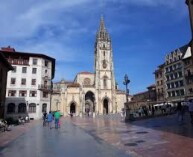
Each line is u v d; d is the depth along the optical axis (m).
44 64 73.12
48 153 11.62
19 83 67.38
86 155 10.80
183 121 25.27
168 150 10.87
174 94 81.19
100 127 28.03
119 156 10.25
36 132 24.14
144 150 11.31
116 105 109.50
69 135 20.14
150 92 102.06
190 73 73.75
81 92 104.88
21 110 66.00
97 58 113.62
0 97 43.12
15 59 68.56
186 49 77.50
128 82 41.34
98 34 118.31
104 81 111.38
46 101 71.75
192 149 10.69
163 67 88.62
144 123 29.41
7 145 14.92
